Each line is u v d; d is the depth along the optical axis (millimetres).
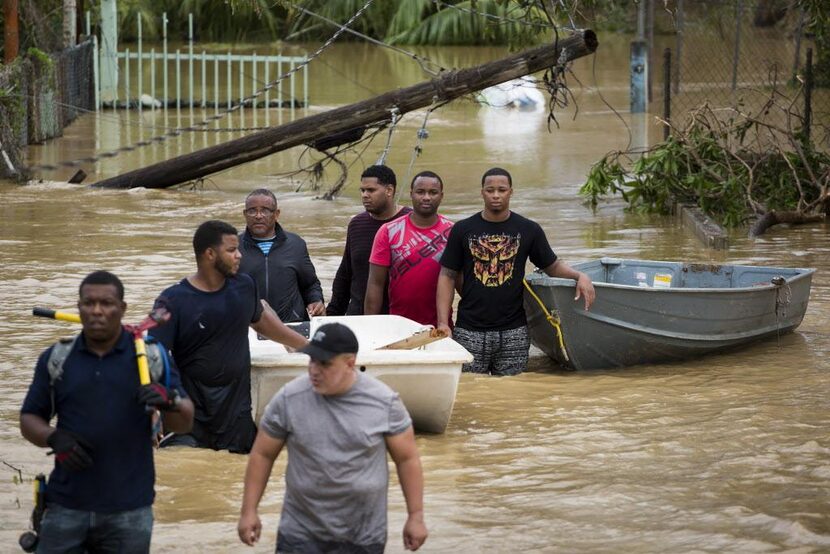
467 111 50906
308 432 7949
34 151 39594
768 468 11672
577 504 10711
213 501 10703
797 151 27984
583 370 16125
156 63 71125
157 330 11523
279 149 30688
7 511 10492
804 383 15141
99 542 8078
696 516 10344
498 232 15102
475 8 27328
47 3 48406
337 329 7875
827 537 9805
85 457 7801
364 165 36844
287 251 14375
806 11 31594
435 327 15281
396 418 8023
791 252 23906
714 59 61500
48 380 8047
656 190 28141
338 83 60875
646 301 15750
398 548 9688
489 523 10242
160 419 9008
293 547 8055
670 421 13461
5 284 20703
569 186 32750
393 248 15141
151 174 31906
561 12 27016
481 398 14469
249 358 12141
